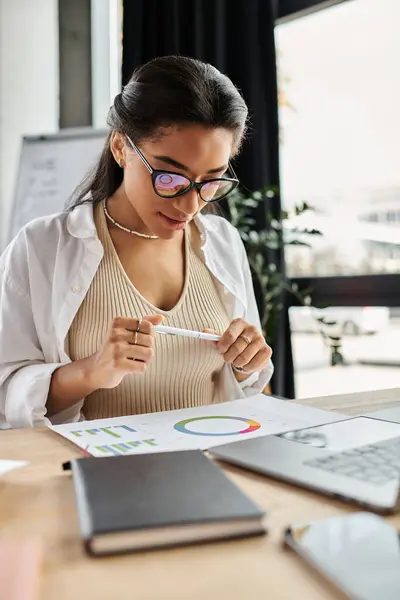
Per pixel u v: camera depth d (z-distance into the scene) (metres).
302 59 2.38
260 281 2.13
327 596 0.34
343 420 0.74
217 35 2.33
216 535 0.41
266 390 2.06
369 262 2.19
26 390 1.00
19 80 2.74
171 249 1.22
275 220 2.15
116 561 0.39
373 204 2.20
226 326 1.23
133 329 0.92
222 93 0.95
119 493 0.45
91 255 1.14
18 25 2.72
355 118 2.25
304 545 0.38
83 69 2.82
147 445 0.67
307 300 2.18
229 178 1.02
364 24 2.21
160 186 0.95
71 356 1.12
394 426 0.70
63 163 2.55
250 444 0.63
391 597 0.32
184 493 0.45
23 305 1.13
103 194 1.22
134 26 2.50
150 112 0.94
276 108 2.26
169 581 0.36
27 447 0.69
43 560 0.39
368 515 0.43
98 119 2.84
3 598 0.32
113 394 1.09
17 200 2.56
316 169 2.35
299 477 0.53
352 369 2.36
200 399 1.18
